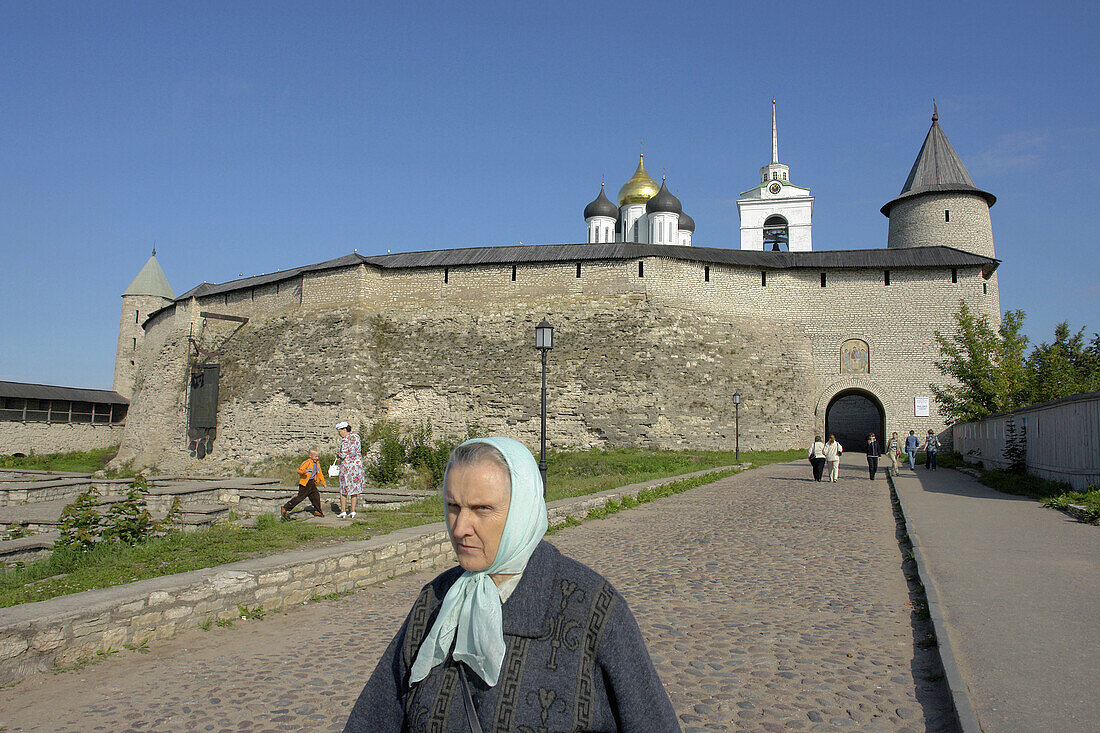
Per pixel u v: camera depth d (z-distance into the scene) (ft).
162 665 17.21
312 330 108.17
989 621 18.53
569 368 101.76
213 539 30.86
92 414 174.09
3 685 15.74
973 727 12.00
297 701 14.99
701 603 21.88
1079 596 21.18
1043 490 49.03
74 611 17.31
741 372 106.11
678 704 14.20
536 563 6.60
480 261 107.45
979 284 108.99
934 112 131.85
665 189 161.79
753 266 110.01
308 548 28.96
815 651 17.30
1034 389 85.46
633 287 104.01
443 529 30.83
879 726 13.10
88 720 14.10
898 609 20.95
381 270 110.22
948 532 33.35
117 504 31.45
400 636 6.86
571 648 6.16
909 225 126.21
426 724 6.19
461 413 102.94
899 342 109.70
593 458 89.15
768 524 38.17
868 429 152.76
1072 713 12.67
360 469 41.34
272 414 107.86
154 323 144.25
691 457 90.07
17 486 55.11
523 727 5.89
